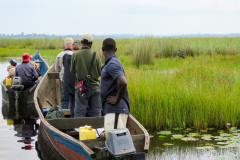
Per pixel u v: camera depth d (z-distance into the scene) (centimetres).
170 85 846
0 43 3828
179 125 728
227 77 950
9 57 2723
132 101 777
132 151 410
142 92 781
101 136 460
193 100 748
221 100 736
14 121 832
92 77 597
